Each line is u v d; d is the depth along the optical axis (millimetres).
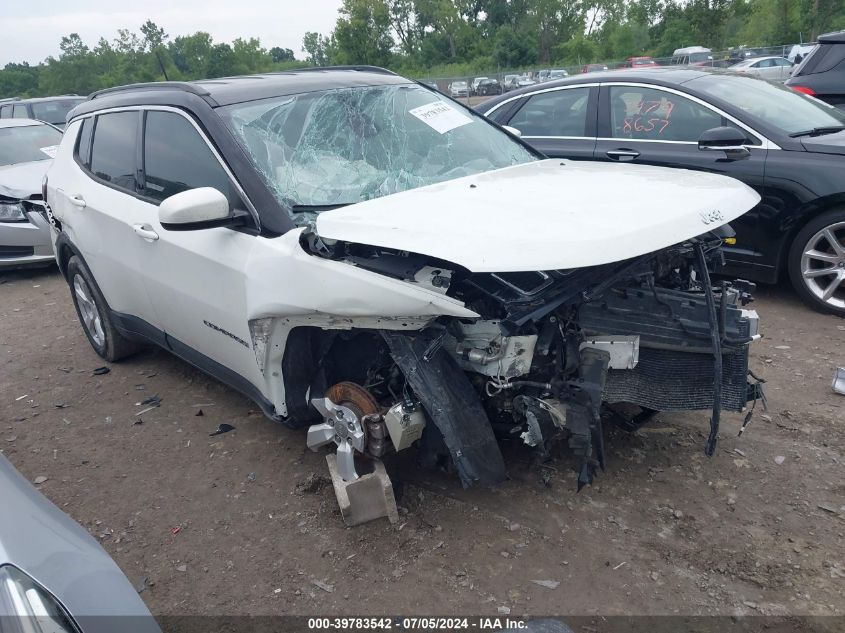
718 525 2996
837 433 3656
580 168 3736
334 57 66188
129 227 4020
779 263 5484
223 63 61781
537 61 62406
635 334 2916
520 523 3062
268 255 3068
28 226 7766
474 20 76688
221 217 3117
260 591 2803
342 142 3648
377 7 61844
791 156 5266
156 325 4270
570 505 3158
